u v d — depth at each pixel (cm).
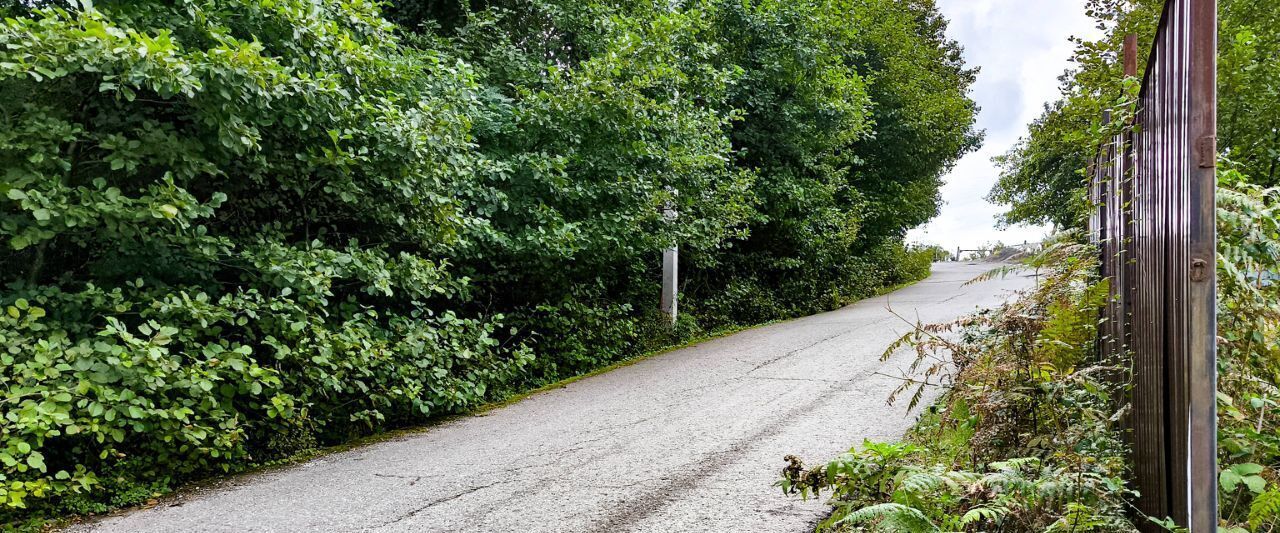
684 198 1077
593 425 637
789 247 1662
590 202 935
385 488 480
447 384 709
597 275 1058
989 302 1484
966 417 388
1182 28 201
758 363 924
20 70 434
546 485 466
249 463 555
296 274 573
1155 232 254
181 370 498
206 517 434
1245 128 721
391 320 693
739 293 1471
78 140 488
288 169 615
